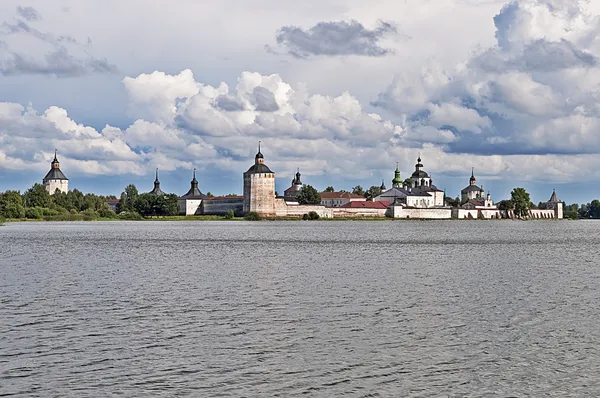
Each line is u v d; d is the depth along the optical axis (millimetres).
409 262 105000
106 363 40844
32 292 68250
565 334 48469
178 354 42812
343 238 179000
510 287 73438
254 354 42875
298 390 36375
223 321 52969
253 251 128875
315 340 46500
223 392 36031
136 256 115625
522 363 41094
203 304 60906
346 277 82500
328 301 62656
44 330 49375
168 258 111625
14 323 51844
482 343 45750
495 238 187125
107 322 52406
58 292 68312
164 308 58719
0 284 74688
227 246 144250
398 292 68812
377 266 97688
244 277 82250
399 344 45438
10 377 38156
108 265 98188
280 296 65750
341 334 48312
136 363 40875
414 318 54219
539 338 47219
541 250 136875
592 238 190750
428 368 40062
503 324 51938
